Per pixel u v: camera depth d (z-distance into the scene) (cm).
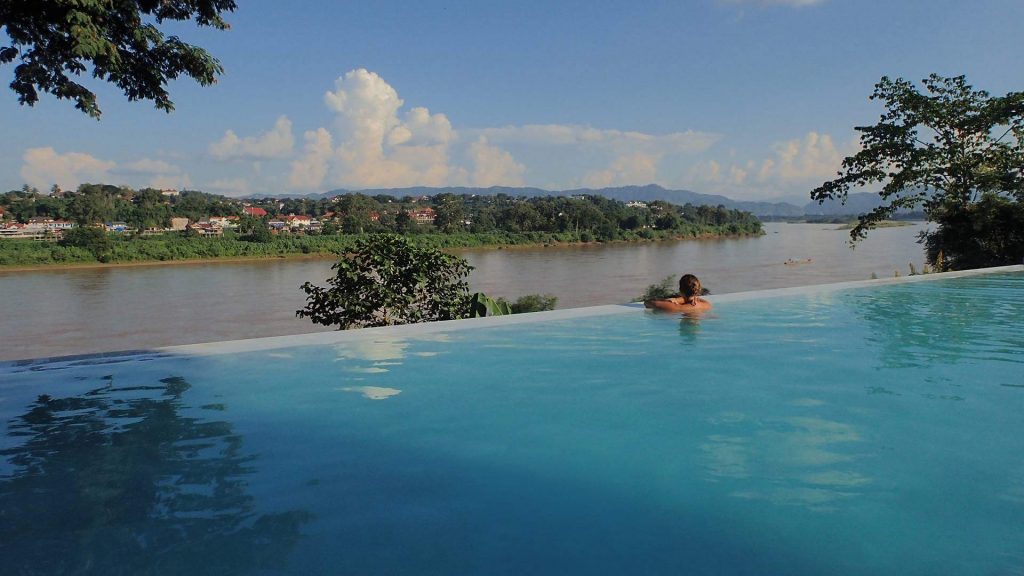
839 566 158
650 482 214
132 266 5397
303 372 379
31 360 405
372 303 739
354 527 180
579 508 194
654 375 371
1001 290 726
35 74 673
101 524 180
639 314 579
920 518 184
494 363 404
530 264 5069
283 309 2902
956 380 352
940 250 1344
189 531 176
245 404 312
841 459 235
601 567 158
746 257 5531
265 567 156
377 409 305
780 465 229
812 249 6538
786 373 373
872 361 401
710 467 228
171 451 244
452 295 788
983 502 195
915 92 1330
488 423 282
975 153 1304
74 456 238
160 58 721
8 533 174
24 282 4091
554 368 391
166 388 344
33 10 591
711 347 449
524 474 222
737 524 182
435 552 165
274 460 235
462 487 210
